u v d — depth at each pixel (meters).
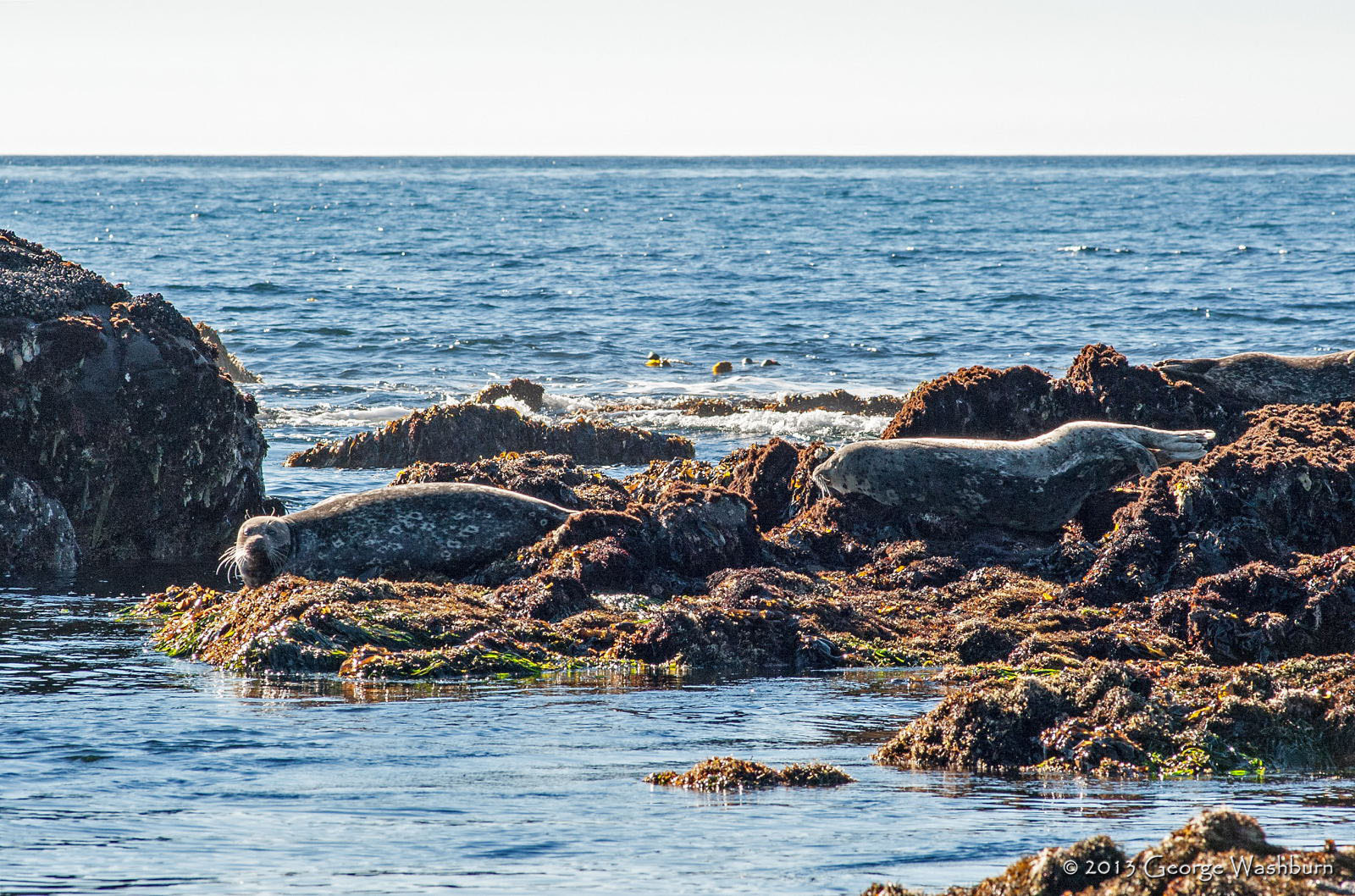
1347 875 11.84
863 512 34.84
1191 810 17.12
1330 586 28.45
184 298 123.19
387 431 55.69
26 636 28.17
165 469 38.81
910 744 20.19
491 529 32.62
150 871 14.13
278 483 49.59
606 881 14.02
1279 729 20.09
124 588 34.19
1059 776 19.09
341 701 22.84
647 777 18.45
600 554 31.03
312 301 122.94
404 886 13.78
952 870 14.45
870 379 82.75
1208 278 142.75
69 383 37.16
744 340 98.94
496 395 71.38
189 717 21.36
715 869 14.45
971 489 33.94
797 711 22.84
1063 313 112.44
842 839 15.64
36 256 41.69
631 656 26.69
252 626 26.84
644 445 57.25
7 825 15.63
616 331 103.56
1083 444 34.25
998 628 28.02
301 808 16.59
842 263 163.38
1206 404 40.22
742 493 38.69
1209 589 29.08
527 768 18.78
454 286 136.38
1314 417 38.97
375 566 31.89
